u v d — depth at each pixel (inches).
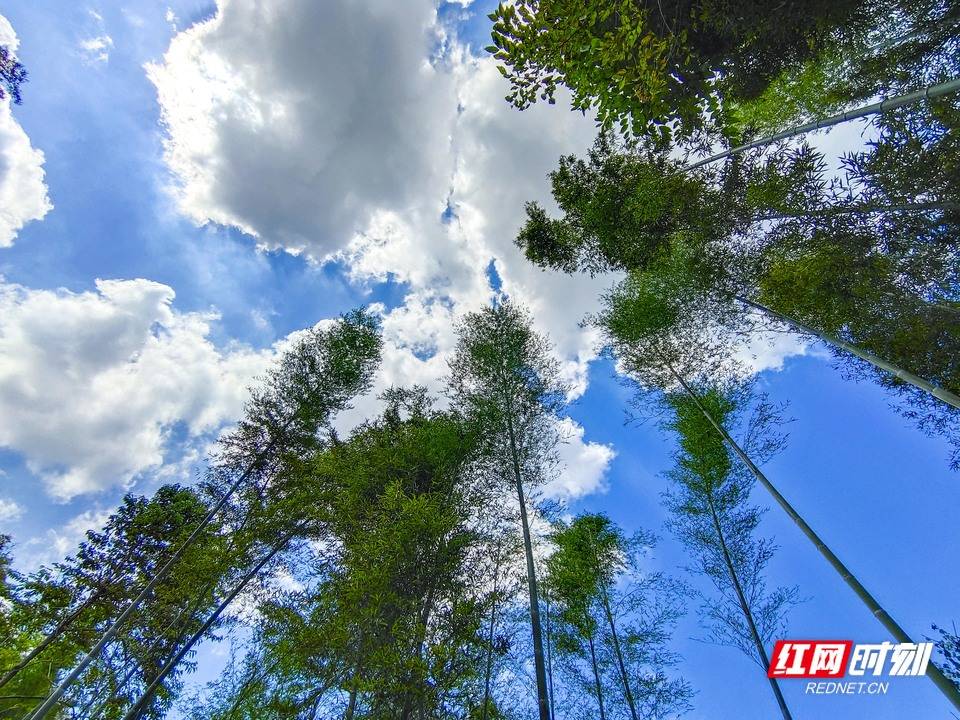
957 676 154.4
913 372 212.5
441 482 331.3
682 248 331.9
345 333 414.3
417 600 219.8
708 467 301.1
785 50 237.5
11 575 283.7
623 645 278.1
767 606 248.2
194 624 274.4
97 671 277.3
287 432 344.5
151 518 339.9
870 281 216.5
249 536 274.4
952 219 204.2
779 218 258.1
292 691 211.5
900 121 202.5
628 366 330.3
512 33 143.4
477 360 346.0
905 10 195.5
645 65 139.6
